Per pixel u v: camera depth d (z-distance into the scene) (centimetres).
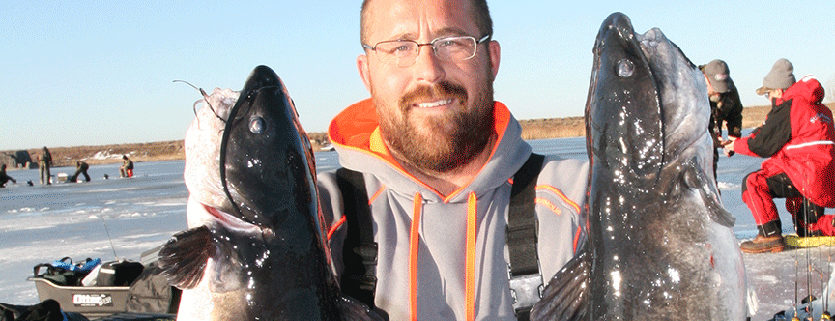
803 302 436
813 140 648
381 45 253
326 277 240
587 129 257
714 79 717
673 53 247
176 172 3806
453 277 246
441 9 249
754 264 619
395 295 246
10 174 5519
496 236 251
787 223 845
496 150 256
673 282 231
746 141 683
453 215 253
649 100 241
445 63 248
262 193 237
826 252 636
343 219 259
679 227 234
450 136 249
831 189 652
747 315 244
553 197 253
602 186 244
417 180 256
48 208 1620
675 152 239
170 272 227
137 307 506
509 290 245
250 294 233
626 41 249
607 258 238
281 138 242
